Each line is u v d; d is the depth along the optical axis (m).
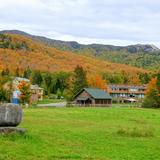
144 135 33.22
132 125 45.53
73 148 24.30
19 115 26.88
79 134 32.56
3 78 120.69
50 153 21.72
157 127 43.94
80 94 149.62
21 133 26.81
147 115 68.50
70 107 104.50
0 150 21.47
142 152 24.09
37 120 47.69
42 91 181.50
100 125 44.16
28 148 22.77
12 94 118.44
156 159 21.81
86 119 54.22
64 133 32.88
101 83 174.38
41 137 28.59
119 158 21.47
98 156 21.69
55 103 151.25
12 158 19.58
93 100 145.50
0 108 26.12
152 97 123.88
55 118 53.34
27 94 118.38
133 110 90.62
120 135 33.19
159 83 124.00
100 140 29.16
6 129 26.20
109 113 71.62
